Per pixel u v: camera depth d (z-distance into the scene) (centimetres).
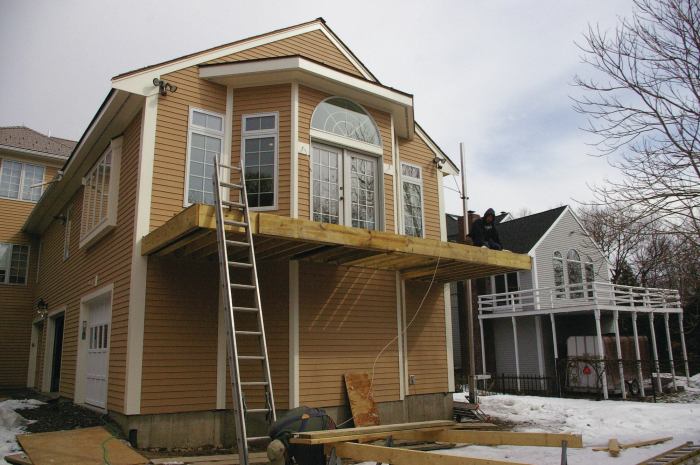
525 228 2527
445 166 1373
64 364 1384
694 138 872
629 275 2520
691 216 891
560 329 2245
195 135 998
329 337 1025
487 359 2359
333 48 1229
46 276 1806
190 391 896
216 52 1057
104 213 1102
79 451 726
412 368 1160
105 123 1070
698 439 1031
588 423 1272
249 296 974
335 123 1085
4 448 792
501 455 862
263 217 767
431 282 1149
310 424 576
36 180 2064
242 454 557
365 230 869
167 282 917
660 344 2661
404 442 903
